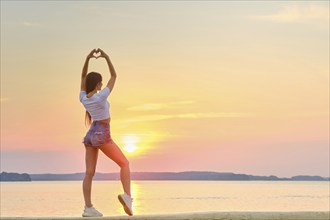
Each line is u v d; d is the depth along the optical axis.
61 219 8.69
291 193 195.50
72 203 103.81
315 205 109.25
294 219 8.27
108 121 9.57
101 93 9.47
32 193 179.50
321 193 196.75
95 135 9.48
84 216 9.51
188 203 110.50
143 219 8.49
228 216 8.30
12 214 72.00
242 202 119.38
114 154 9.55
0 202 108.25
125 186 9.56
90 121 9.68
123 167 9.60
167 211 83.69
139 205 99.81
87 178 9.60
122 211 80.75
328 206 104.69
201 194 175.88
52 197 138.75
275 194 179.88
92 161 9.66
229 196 158.25
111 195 158.25
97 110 9.48
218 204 108.69
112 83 9.65
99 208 88.44
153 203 108.25
